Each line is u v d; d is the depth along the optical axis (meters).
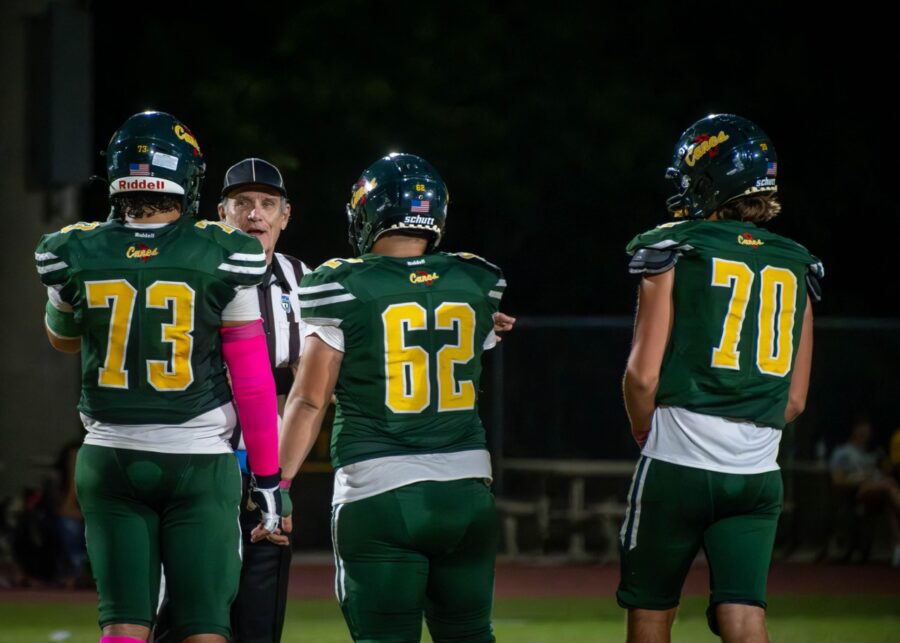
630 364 19.31
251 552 21.75
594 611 42.31
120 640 17.92
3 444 62.44
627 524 19.64
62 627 38.75
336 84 81.00
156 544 18.36
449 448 18.52
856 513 57.31
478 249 92.81
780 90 90.31
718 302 19.19
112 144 18.55
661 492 19.25
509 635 36.50
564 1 87.06
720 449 19.16
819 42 91.31
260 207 22.91
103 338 18.11
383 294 18.42
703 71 90.38
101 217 83.94
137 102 82.62
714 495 19.16
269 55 84.19
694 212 20.08
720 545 19.47
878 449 58.34
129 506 18.25
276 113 81.81
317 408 18.80
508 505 60.31
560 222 92.81
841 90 91.56
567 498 63.53
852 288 94.88
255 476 18.88
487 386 62.12
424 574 18.52
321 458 61.34
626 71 88.81
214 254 18.17
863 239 94.31
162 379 18.08
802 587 48.91
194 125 82.25
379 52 83.00
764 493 19.44
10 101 61.94
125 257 18.05
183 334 18.09
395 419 18.38
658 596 19.52
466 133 83.75
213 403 18.45
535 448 61.75
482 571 18.75
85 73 59.81
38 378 62.91
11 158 62.09
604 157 86.94
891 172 92.94
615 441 61.69
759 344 19.33
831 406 60.72
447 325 18.56
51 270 18.20
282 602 22.05
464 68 84.62
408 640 18.41
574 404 61.78
